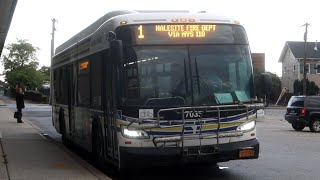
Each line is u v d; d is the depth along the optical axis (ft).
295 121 89.40
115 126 32.73
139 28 32.60
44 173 34.42
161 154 31.40
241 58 33.94
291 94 256.93
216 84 32.96
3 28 75.05
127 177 36.94
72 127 50.44
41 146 50.55
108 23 34.99
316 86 246.88
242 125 33.04
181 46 32.94
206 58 33.14
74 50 48.60
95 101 39.32
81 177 32.89
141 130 31.58
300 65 272.10
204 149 32.04
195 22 33.35
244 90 33.65
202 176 37.17
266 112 177.68
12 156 42.93
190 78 32.63
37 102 238.27
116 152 33.01
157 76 32.30
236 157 32.78
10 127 76.38
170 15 33.27
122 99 31.89
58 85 60.03
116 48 31.30
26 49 296.30
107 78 35.14
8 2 56.39
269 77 34.53
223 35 33.81
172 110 31.71
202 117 32.01
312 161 45.83
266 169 40.73
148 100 31.86
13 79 289.94
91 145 41.22
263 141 66.28
